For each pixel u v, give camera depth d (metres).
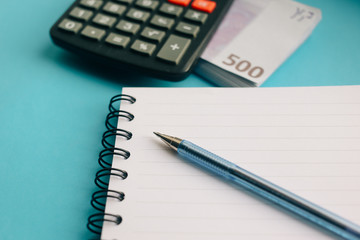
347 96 0.42
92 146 0.43
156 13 0.50
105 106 0.47
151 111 0.42
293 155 0.38
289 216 0.34
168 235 0.33
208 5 0.49
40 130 0.45
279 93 0.43
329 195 0.35
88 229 0.36
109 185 0.37
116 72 0.51
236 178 0.35
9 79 0.51
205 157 0.36
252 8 0.54
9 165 0.42
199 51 0.46
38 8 0.60
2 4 0.61
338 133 0.39
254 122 0.40
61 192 0.40
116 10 0.50
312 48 0.51
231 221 0.34
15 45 0.55
